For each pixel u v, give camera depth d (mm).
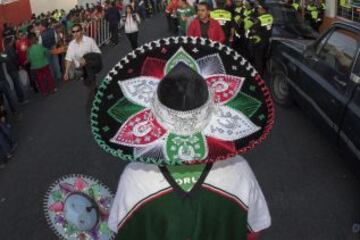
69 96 9922
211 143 1638
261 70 9062
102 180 5707
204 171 1647
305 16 13938
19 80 9633
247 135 1671
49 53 11047
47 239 4594
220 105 1745
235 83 1791
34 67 9977
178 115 1575
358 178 4855
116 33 17109
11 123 8383
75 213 2293
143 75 1795
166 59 1804
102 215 2283
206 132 1665
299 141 6363
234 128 1685
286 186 5195
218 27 8031
